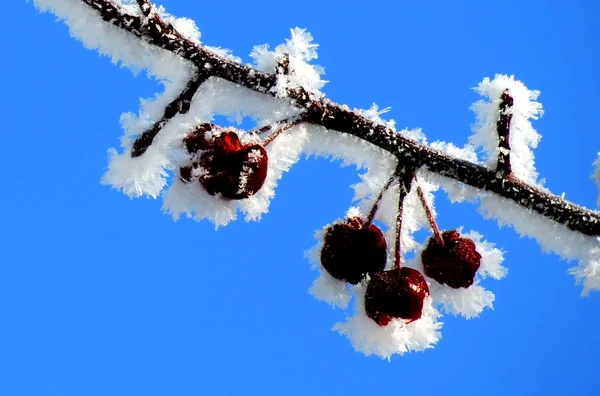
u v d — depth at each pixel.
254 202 0.37
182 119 0.37
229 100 0.37
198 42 0.37
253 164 0.37
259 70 0.37
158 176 0.37
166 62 0.37
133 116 0.37
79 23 0.37
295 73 0.37
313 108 0.37
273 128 0.37
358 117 0.37
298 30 0.37
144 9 0.36
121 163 0.37
